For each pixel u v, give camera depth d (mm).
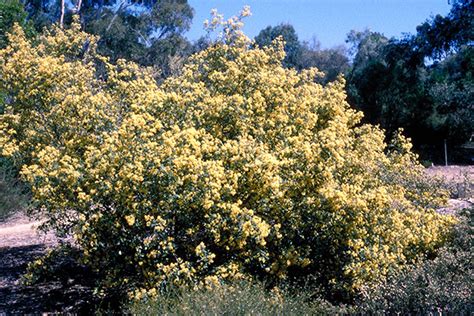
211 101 6734
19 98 7664
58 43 8859
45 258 6855
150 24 36188
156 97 6508
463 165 26141
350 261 6312
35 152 7168
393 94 29375
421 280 5707
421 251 7141
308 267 6531
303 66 45688
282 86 7723
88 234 5816
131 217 5473
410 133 29781
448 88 28625
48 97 7539
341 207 6180
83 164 6059
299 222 6223
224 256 6105
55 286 7391
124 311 5570
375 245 6328
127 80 8445
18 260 8828
